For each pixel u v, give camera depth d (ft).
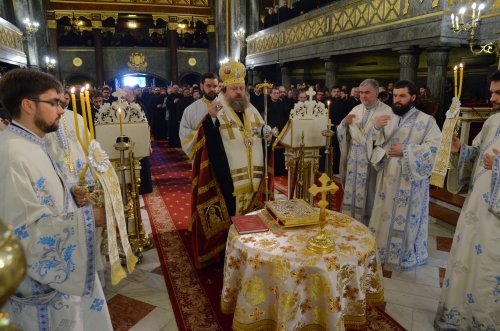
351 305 6.49
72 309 4.54
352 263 6.20
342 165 11.38
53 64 53.78
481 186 6.70
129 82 63.31
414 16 21.30
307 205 7.97
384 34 23.85
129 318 8.01
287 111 20.86
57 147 5.32
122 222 4.85
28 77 4.13
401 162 9.53
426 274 9.82
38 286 4.30
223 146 9.30
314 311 6.20
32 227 3.99
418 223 9.87
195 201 9.91
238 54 52.37
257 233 7.04
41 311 4.30
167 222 13.93
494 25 18.88
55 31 54.24
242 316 6.46
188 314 8.08
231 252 6.88
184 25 63.87
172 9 57.77
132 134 10.58
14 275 1.43
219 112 9.36
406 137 9.60
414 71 22.62
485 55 23.02
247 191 9.57
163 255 11.05
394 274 9.80
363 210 10.89
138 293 9.00
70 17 54.95
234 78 9.27
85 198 4.54
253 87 28.07
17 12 48.32
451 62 25.44
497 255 6.38
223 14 56.03
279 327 5.95
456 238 7.17
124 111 10.59
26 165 4.06
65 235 4.12
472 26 14.56
